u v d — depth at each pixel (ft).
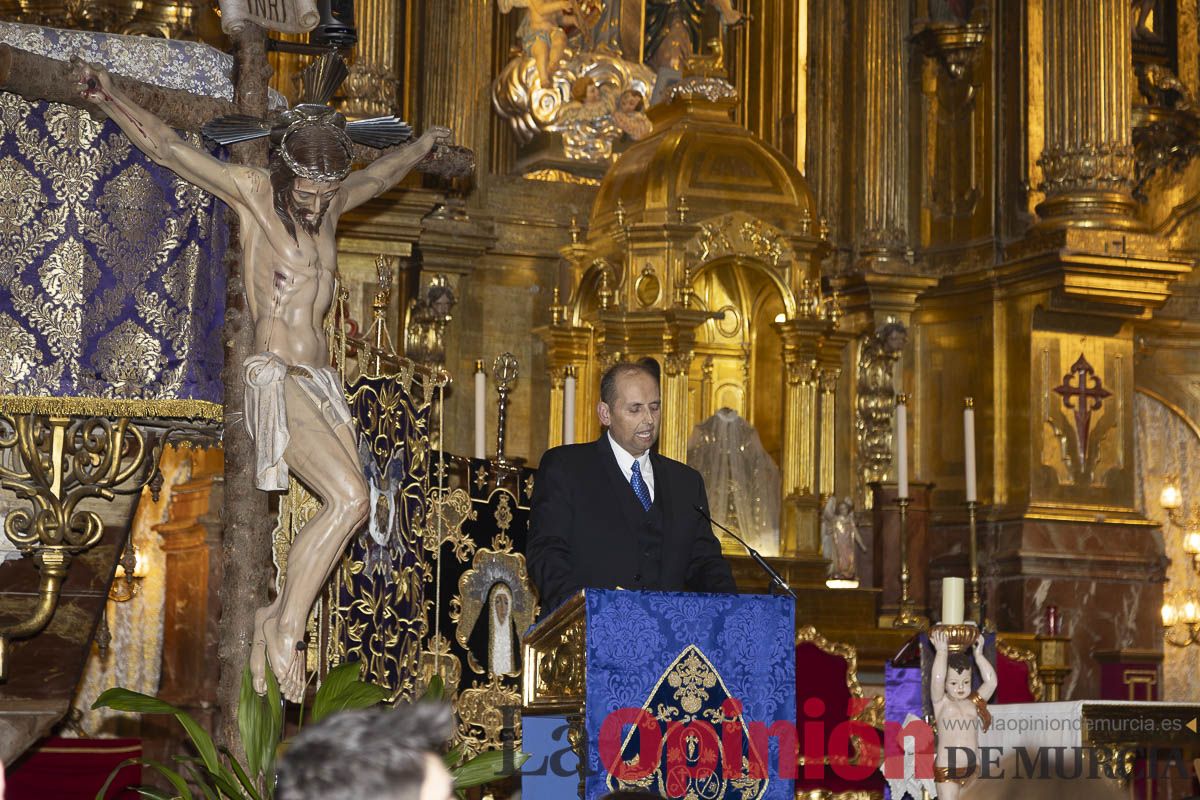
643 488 25.70
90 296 27.35
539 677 22.48
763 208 57.11
